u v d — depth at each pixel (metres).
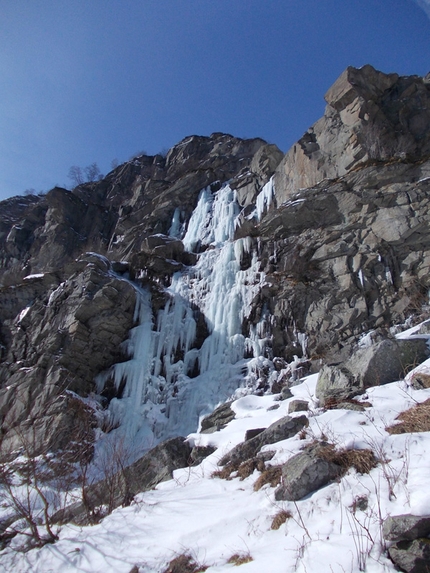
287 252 19.62
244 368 17.27
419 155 19.64
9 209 46.91
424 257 16.67
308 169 22.62
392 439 5.36
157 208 31.20
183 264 23.08
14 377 17.50
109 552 5.65
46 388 16.52
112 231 36.91
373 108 21.22
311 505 4.77
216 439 8.80
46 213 40.25
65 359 17.33
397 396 7.15
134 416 16.83
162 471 8.46
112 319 18.64
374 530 4.04
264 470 6.11
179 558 4.84
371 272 17.39
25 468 10.23
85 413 15.70
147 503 6.54
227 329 18.88
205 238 27.23
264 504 5.22
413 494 4.23
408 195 17.97
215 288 20.34
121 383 17.89
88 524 6.99
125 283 19.59
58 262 34.75
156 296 20.28
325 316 17.16
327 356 16.08
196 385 17.61
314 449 5.67
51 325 18.67
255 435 7.95
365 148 20.20
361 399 7.49
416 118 20.89
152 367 18.52
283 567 3.98
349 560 3.79
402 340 8.94
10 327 19.83
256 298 18.75
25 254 38.19
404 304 16.16
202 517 5.51
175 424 16.78
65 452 13.42
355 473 4.98
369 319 16.48
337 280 17.81
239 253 21.12
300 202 20.09
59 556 6.05
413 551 3.66
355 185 19.30
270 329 18.05
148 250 24.03
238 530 4.95
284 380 16.20
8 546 6.93
